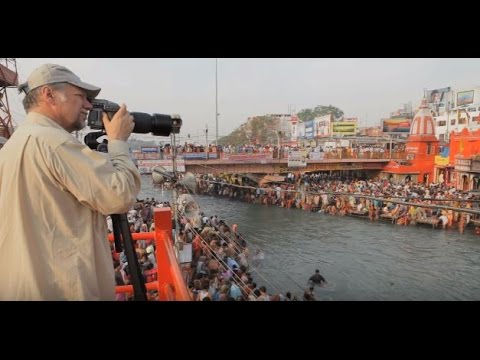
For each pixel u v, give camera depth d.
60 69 1.56
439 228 32.03
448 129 54.78
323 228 33.09
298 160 44.69
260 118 114.69
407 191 37.69
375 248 26.83
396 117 69.62
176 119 2.02
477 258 24.34
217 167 43.19
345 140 63.97
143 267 8.16
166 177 2.57
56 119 1.57
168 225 2.96
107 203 1.44
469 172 36.91
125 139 1.67
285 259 24.42
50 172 1.39
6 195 1.39
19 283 1.39
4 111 23.23
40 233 1.39
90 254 1.47
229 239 19.17
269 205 44.72
